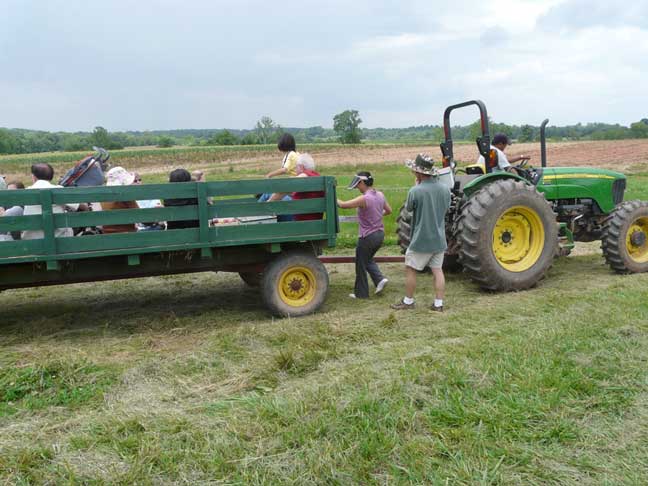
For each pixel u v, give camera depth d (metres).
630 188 15.52
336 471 2.66
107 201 4.56
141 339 4.64
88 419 3.23
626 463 2.72
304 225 5.24
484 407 3.21
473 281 6.12
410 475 2.63
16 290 6.59
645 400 3.33
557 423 3.04
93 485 2.60
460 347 4.17
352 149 60.81
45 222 4.41
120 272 4.93
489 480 2.60
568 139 72.12
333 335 4.57
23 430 3.12
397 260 6.46
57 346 4.54
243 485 2.58
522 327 4.66
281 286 5.25
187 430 3.04
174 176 5.16
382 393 3.37
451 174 6.66
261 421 3.10
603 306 5.12
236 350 4.31
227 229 4.95
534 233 6.18
